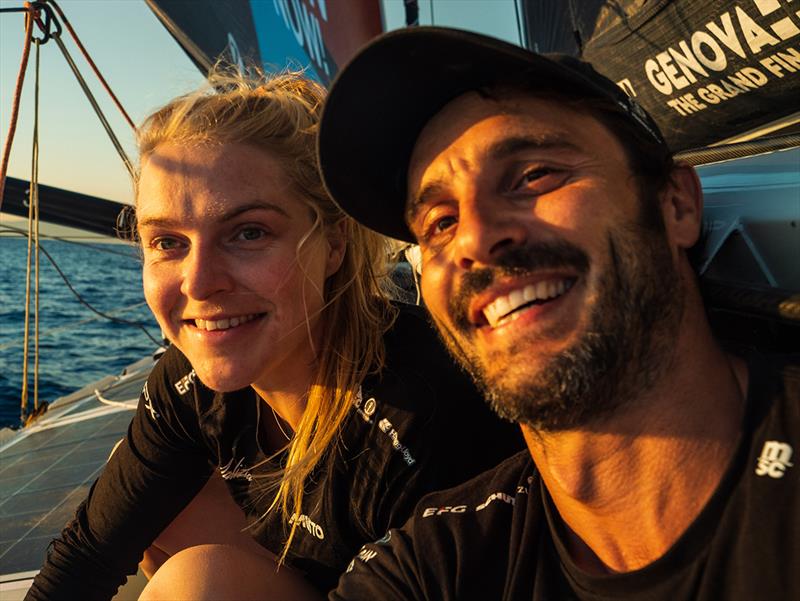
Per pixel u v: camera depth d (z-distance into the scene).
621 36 0.96
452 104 0.35
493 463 0.49
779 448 0.28
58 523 0.86
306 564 0.54
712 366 0.31
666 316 0.31
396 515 0.48
